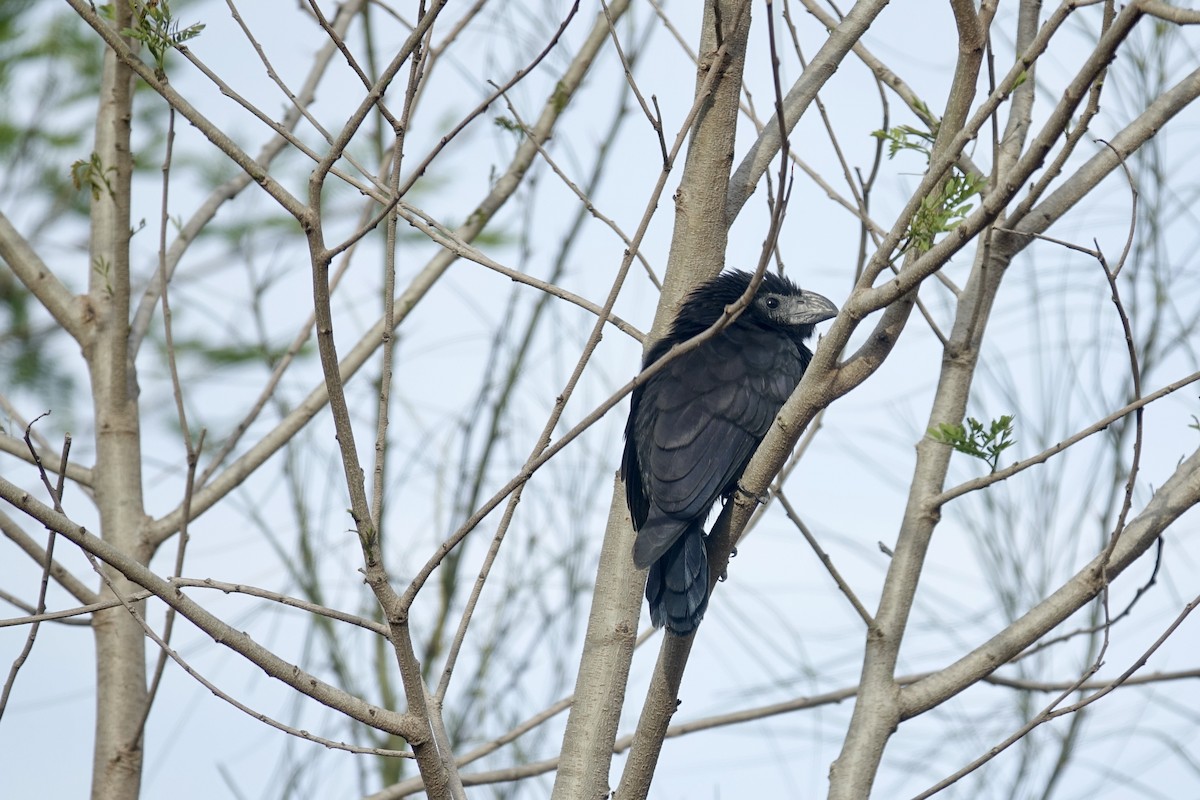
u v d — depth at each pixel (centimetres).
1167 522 803
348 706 669
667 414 966
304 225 646
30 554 952
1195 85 887
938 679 826
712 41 884
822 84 920
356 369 1054
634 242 686
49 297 1076
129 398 1052
